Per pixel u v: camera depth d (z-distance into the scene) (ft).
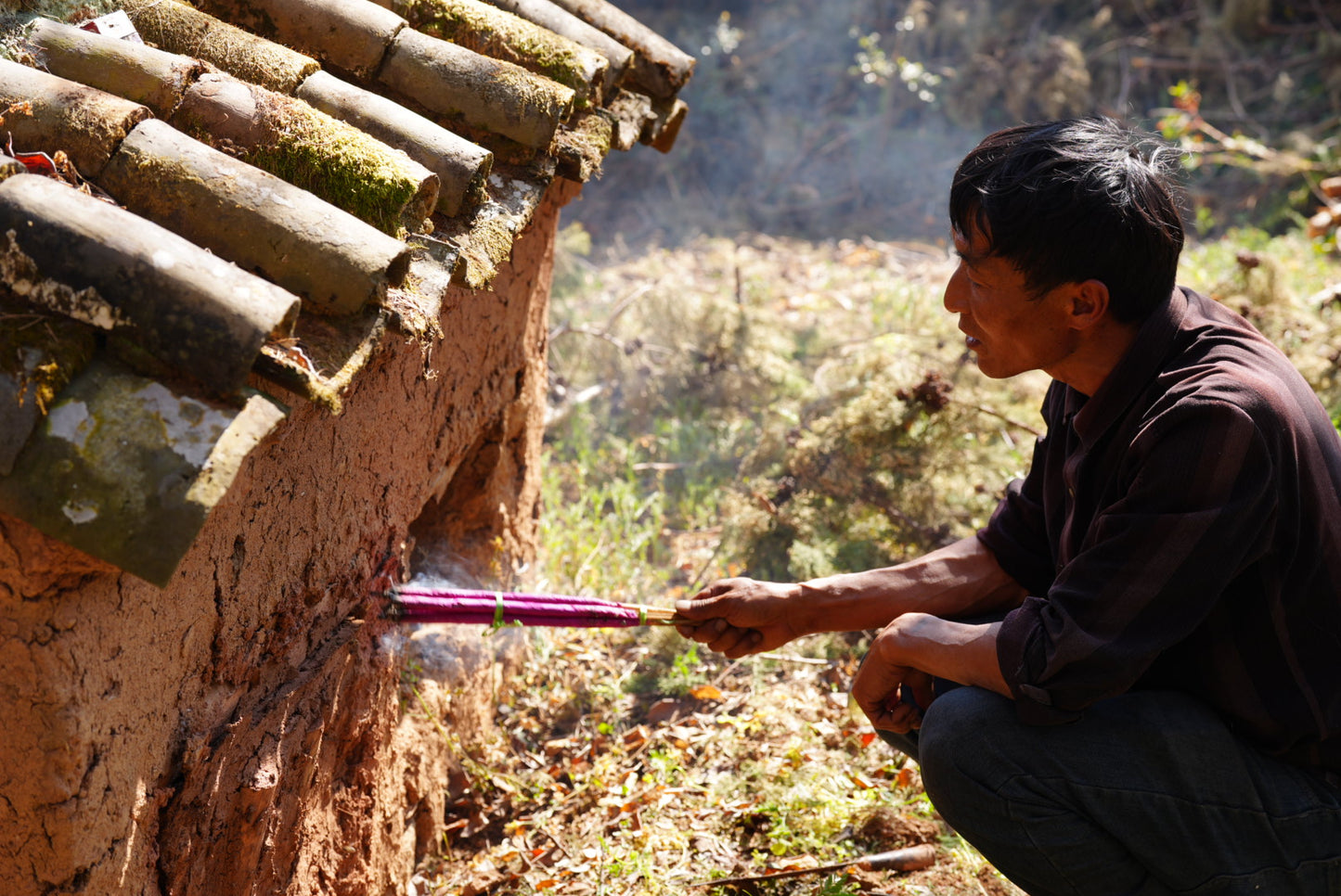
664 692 10.95
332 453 6.40
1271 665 6.12
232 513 5.37
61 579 4.38
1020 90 29.73
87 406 4.17
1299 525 5.86
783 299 22.18
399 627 8.13
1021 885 6.70
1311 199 25.82
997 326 6.15
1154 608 5.83
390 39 7.04
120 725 4.86
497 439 10.14
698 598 7.82
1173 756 6.17
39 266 4.25
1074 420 6.40
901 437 13.30
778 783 9.29
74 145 4.99
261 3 7.02
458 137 6.37
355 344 4.89
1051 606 6.14
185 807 5.45
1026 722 6.27
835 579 7.80
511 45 7.82
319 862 7.02
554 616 7.36
